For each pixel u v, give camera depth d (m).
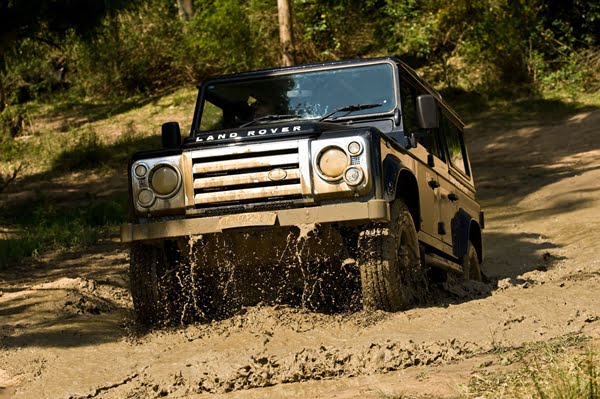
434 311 9.20
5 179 26.75
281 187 9.02
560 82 32.69
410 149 10.21
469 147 27.06
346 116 10.35
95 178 26.50
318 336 8.72
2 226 20.19
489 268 14.43
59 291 11.98
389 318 9.09
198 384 7.66
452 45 35.16
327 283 9.88
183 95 34.03
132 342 9.24
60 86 36.44
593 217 17.44
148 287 9.55
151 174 9.34
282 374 7.64
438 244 10.95
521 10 33.44
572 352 6.96
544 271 12.68
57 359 8.84
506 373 6.66
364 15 34.59
